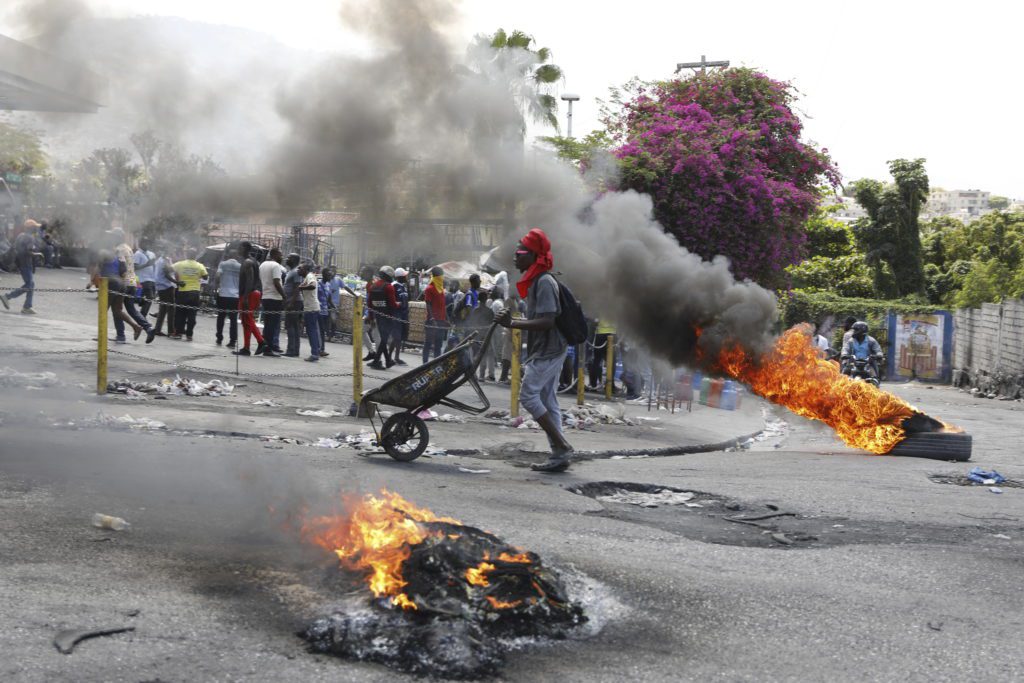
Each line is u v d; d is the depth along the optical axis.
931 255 48.47
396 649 3.29
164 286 15.48
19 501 4.99
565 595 3.88
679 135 14.92
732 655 3.56
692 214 14.80
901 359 31.56
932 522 6.25
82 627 3.32
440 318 15.35
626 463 8.31
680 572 4.68
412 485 6.33
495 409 11.62
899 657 3.64
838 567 4.99
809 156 16.70
